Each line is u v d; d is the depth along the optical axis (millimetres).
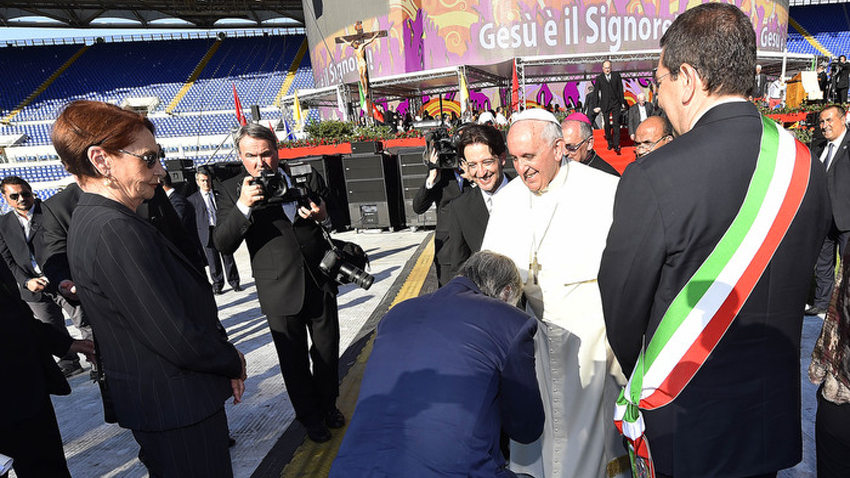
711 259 1028
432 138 2998
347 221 9641
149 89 32469
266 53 36438
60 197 2809
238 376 1526
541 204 1835
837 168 3439
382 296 5082
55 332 1880
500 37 18109
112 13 37250
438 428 1230
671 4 18438
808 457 2135
